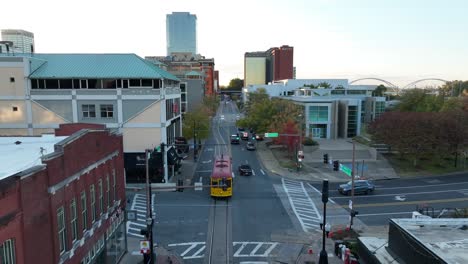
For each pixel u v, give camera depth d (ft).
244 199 131.75
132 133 147.74
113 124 147.02
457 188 150.92
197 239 95.96
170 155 154.30
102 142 75.72
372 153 205.67
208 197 134.10
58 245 55.47
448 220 75.56
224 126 351.46
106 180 78.74
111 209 80.84
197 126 219.20
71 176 59.82
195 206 123.54
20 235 45.50
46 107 145.79
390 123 195.31
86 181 67.05
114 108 146.61
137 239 98.12
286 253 87.97
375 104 290.35
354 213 100.78
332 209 121.60
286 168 181.78
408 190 147.43
